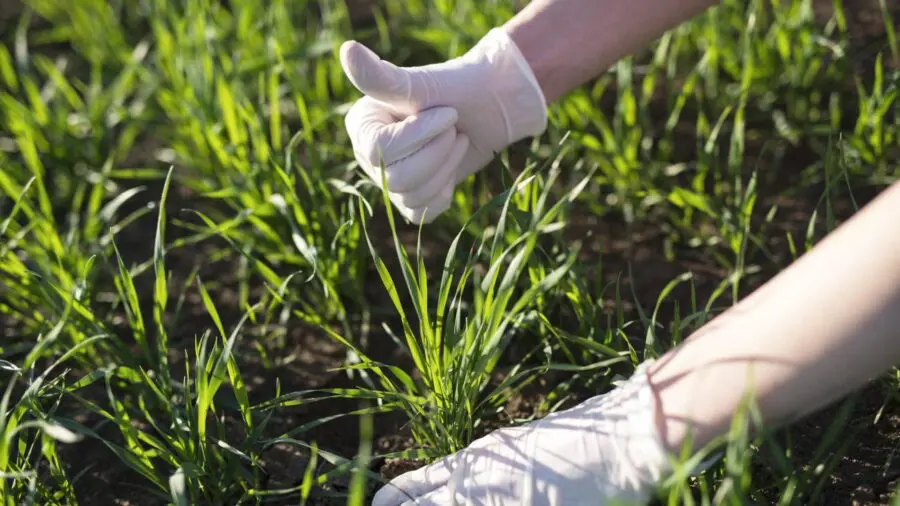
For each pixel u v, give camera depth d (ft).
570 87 2.79
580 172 3.39
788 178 3.30
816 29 3.58
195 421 2.51
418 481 2.46
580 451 2.32
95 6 4.04
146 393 2.79
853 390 2.19
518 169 3.41
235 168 3.21
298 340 3.00
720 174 3.30
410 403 2.57
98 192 3.14
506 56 2.65
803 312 2.11
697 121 3.56
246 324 3.06
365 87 2.56
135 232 3.40
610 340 2.66
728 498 2.23
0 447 2.32
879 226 2.08
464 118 2.69
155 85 3.60
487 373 2.70
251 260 2.87
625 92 3.21
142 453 2.47
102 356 2.96
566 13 2.69
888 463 2.45
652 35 2.74
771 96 3.51
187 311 3.11
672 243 3.16
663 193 3.18
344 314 2.90
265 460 2.68
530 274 2.72
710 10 3.42
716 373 2.18
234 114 3.14
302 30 4.09
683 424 2.20
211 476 2.51
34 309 3.08
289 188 2.89
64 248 3.04
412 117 2.61
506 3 3.57
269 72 3.59
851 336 2.08
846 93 3.52
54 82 3.82
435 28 3.69
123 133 3.76
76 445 2.75
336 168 3.20
